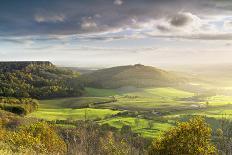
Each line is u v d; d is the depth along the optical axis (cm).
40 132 5369
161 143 4516
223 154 5588
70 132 8800
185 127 4400
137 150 5734
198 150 4291
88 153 5481
